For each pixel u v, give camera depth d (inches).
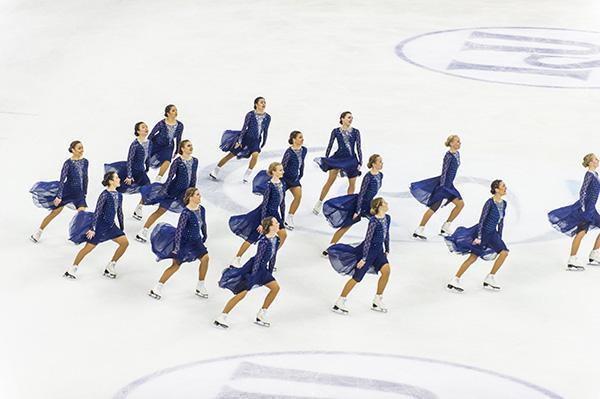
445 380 1048.8
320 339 1132.5
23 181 1568.7
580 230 1322.6
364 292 1251.8
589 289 1279.5
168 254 1215.6
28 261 1305.4
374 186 1336.1
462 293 1258.6
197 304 1207.6
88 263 1305.4
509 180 1638.8
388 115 1962.4
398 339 1138.0
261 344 1117.1
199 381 1032.2
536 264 1344.7
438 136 1850.4
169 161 1560.0
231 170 1652.3
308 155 1726.1
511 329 1170.0
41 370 1049.5
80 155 1357.0
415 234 1416.1
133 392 1010.1
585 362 1099.9
